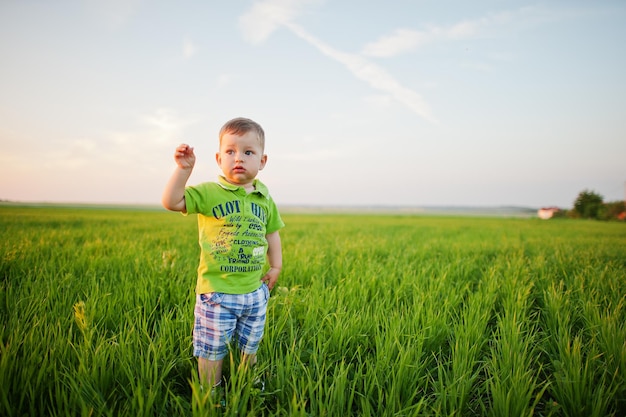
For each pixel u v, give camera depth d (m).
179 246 8.41
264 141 2.71
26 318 3.20
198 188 2.49
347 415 2.28
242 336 2.65
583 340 3.52
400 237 12.74
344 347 3.09
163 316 3.34
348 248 8.47
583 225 28.97
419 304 3.92
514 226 24.23
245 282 2.54
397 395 2.40
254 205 2.67
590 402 2.38
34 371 2.41
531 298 4.82
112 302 3.70
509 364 2.76
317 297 4.14
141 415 2.02
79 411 2.14
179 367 2.77
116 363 2.57
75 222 16.20
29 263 5.55
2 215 19.34
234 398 2.14
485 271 6.37
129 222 18.03
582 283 4.93
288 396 2.41
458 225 24.67
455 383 2.51
